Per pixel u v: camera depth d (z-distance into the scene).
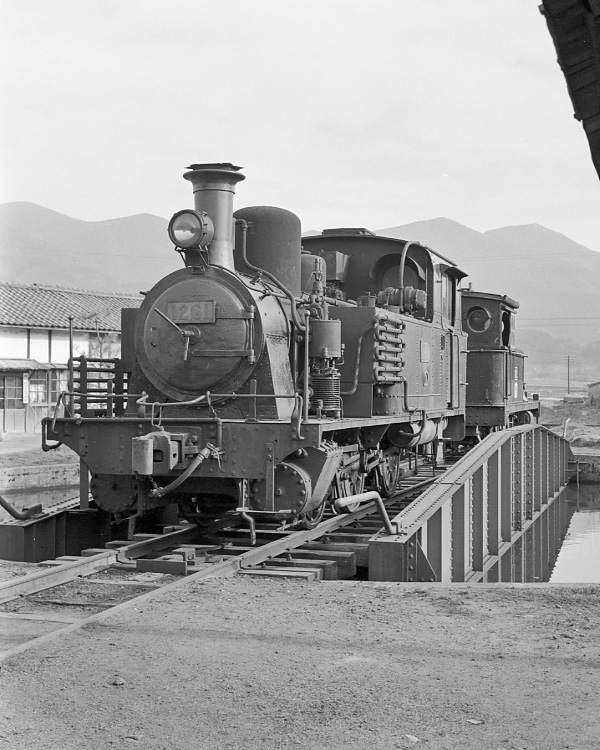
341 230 14.14
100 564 8.87
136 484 10.37
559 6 5.27
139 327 10.51
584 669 5.47
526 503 17.31
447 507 10.39
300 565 9.05
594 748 4.30
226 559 9.20
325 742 4.38
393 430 13.56
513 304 23.09
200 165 10.30
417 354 13.57
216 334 10.09
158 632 6.29
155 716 4.70
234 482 10.17
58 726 4.56
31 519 10.55
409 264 13.76
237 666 5.52
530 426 17.50
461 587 7.82
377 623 6.55
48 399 31.81
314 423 9.49
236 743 4.37
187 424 9.87
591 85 5.68
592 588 7.70
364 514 12.48
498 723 4.60
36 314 31.55
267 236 11.18
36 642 5.98
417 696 4.98
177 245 10.07
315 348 10.75
